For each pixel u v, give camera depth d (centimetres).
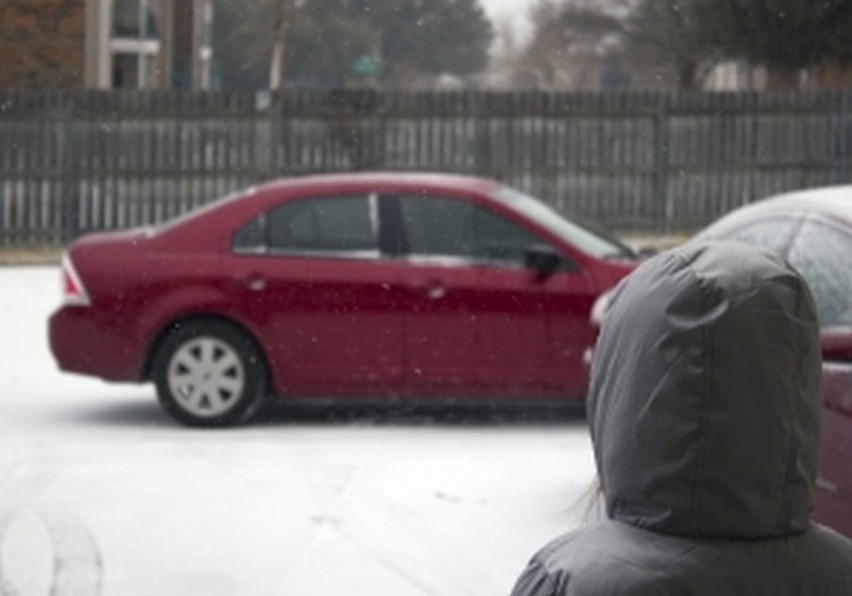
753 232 1411
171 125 4219
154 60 6116
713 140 4512
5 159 4147
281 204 1939
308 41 7506
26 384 2284
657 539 450
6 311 3062
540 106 4416
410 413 2081
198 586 1279
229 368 1928
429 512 1514
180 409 1934
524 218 1923
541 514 1497
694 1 4891
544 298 1897
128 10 5884
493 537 1421
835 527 1138
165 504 1552
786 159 4556
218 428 1936
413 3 8400
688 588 443
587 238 1983
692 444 439
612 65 7481
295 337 1919
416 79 8475
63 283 1972
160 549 1392
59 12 5088
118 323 1933
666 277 454
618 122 4453
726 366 440
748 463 439
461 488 1612
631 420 449
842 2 4659
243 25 7438
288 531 1448
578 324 1895
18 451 1806
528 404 1922
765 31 4741
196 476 1675
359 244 1933
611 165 4459
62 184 4175
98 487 1625
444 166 4394
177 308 1923
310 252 1931
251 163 4266
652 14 6056
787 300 448
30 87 5100
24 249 4162
